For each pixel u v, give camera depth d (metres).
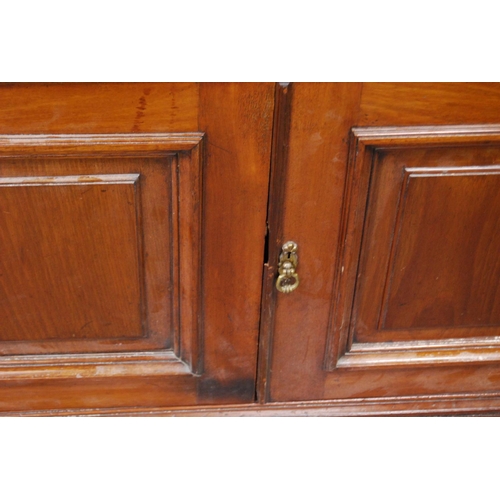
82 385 1.18
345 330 1.15
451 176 1.00
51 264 1.05
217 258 1.06
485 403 1.26
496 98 0.93
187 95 0.91
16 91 0.89
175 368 1.17
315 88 0.91
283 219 1.03
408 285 1.11
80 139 0.93
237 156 0.97
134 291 1.09
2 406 1.20
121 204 1.00
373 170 0.99
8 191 0.97
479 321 1.17
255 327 1.14
